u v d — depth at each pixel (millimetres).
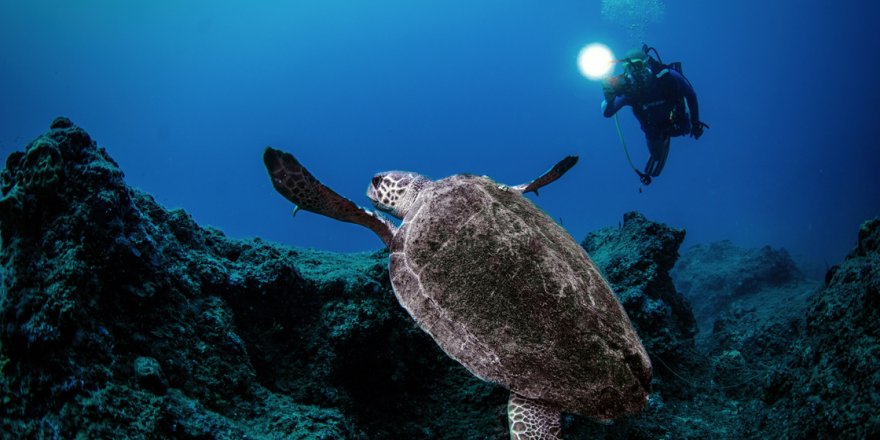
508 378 1200
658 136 4051
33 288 1180
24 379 1087
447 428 1825
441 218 1425
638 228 2893
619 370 1189
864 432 1421
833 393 1603
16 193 1247
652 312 2387
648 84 3850
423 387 1948
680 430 2053
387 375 1817
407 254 1394
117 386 1155
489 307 1247
